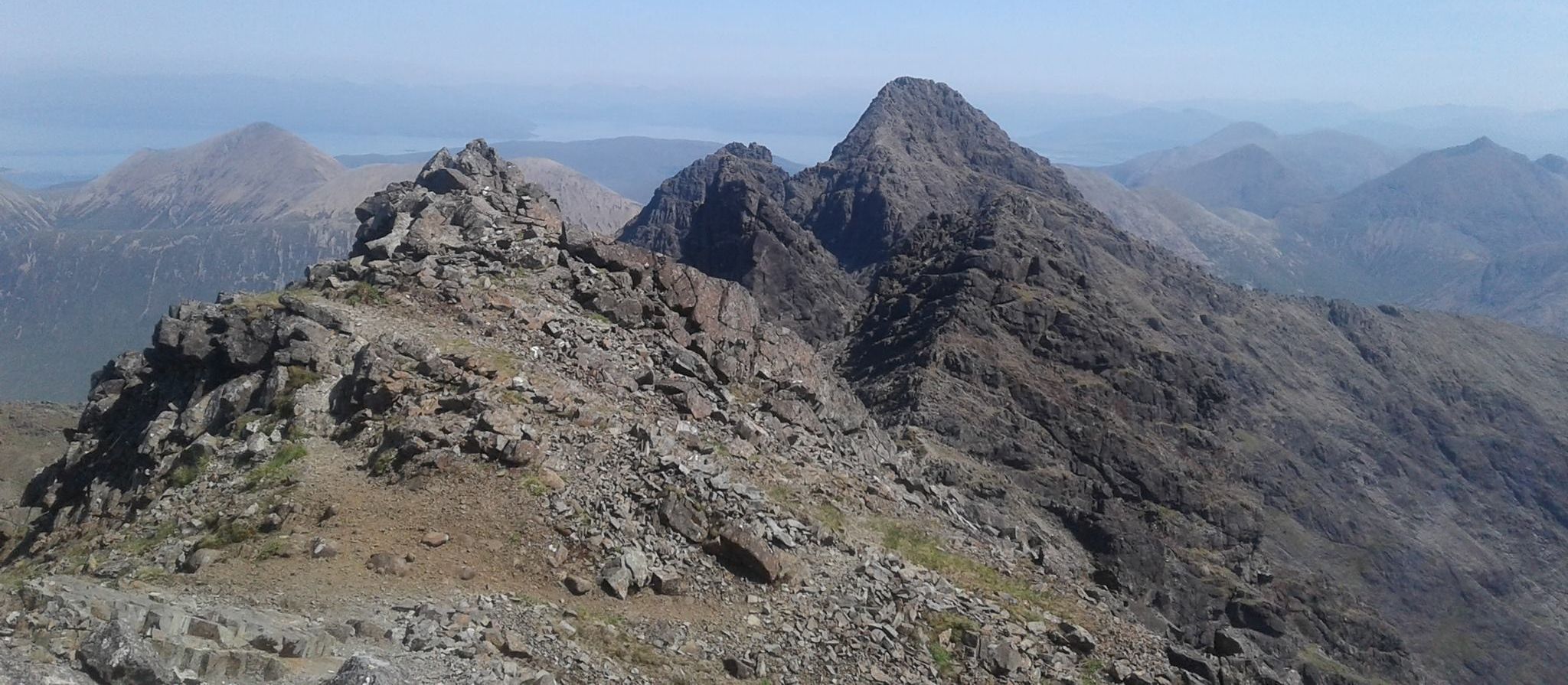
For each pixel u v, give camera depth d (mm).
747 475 38156
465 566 27078
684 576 29781
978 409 110750
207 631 19125
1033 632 33844
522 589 26938
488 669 21344
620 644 25391
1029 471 104312
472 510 29641
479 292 44125
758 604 29766
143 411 40812
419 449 31688
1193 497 114562
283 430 34156
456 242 48312
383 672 17766
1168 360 137500
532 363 39656
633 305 46844
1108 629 36344
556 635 24688
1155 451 118188
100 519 34312
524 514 29906
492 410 33312
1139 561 89562
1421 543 177375
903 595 32750
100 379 44969
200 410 37062
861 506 40969
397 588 25391
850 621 30391
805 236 172875
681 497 32344
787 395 49688
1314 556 161500
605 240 50625
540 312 43750
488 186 57156
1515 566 193750
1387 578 165125
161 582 24828
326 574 25531
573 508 30594
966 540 42969
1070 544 86500
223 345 38219
